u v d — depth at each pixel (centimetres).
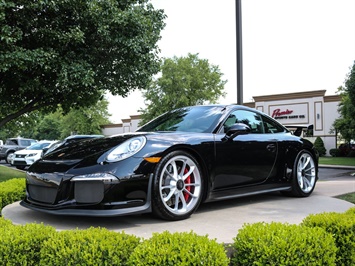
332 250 193
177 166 285
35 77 813
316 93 2498
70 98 923
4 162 2131
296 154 390
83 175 247
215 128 322
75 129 4091
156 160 262
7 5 684
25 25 762
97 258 184
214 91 3122
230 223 270
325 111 2473
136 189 252
